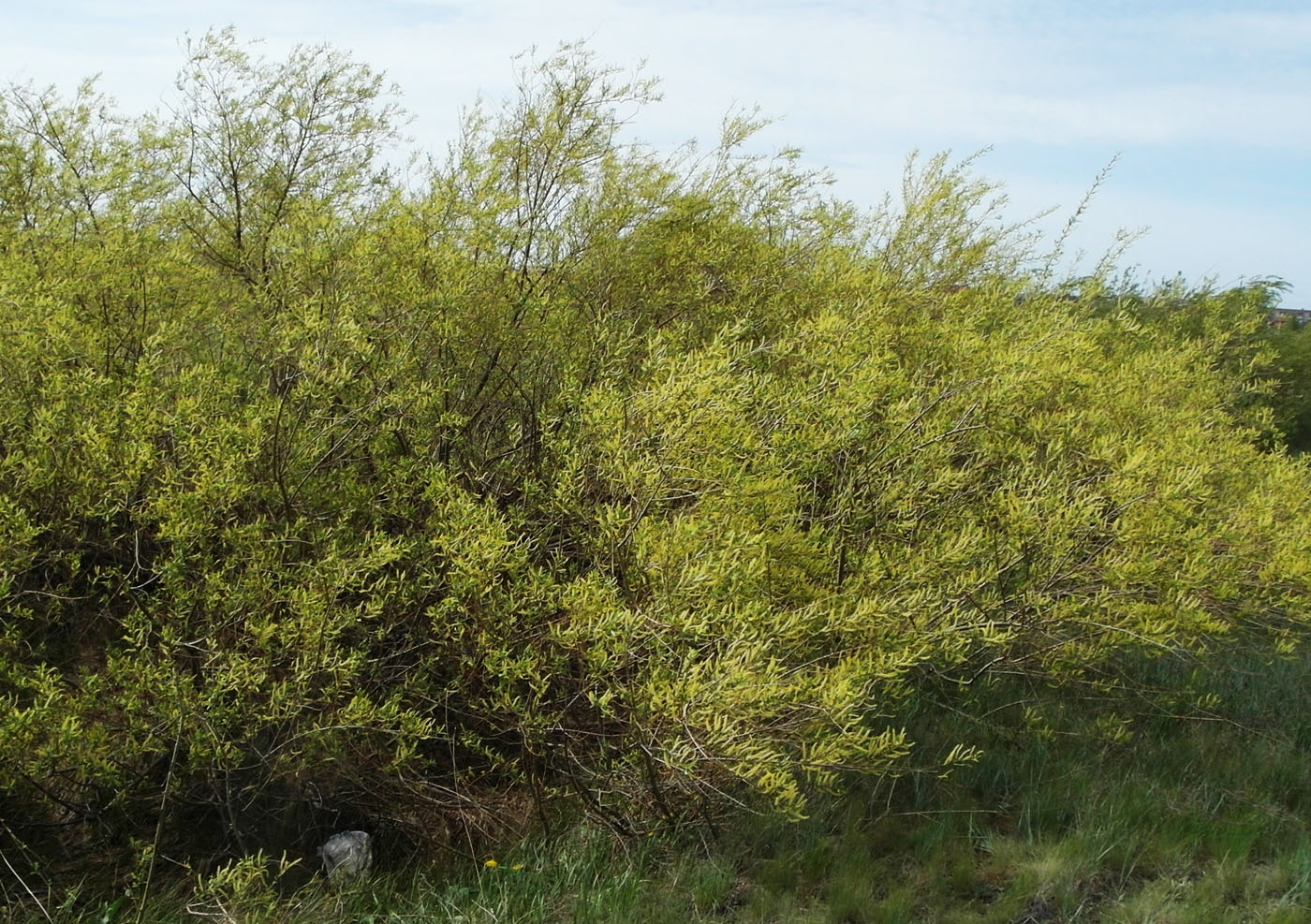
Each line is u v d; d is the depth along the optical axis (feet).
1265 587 14.16
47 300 10.89
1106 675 15.35
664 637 10.01
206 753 9.79
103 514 10.38
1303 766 13.78
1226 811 12.69
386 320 12.57
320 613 10.08
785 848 11.18
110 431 10.57
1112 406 16.21
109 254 12.73
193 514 10.05
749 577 9.96
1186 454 14.46
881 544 12.44
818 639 11.57
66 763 9.95
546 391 13.84
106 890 10.15
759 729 9.89
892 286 17.46
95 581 10.78
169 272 13.14
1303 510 15.20
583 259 15.51
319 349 11.52
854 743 10.03
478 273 13.16
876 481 12.80
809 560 11.70
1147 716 14.92
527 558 11.49
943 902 10.75
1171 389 18.48
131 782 10.28
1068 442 14.05
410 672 11.75
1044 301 19.71
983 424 13.51
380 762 11.20
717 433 10.73
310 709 10.71
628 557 10.80
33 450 10.75
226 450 10.46
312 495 11.71
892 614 11.30
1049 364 14.38
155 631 10.94
